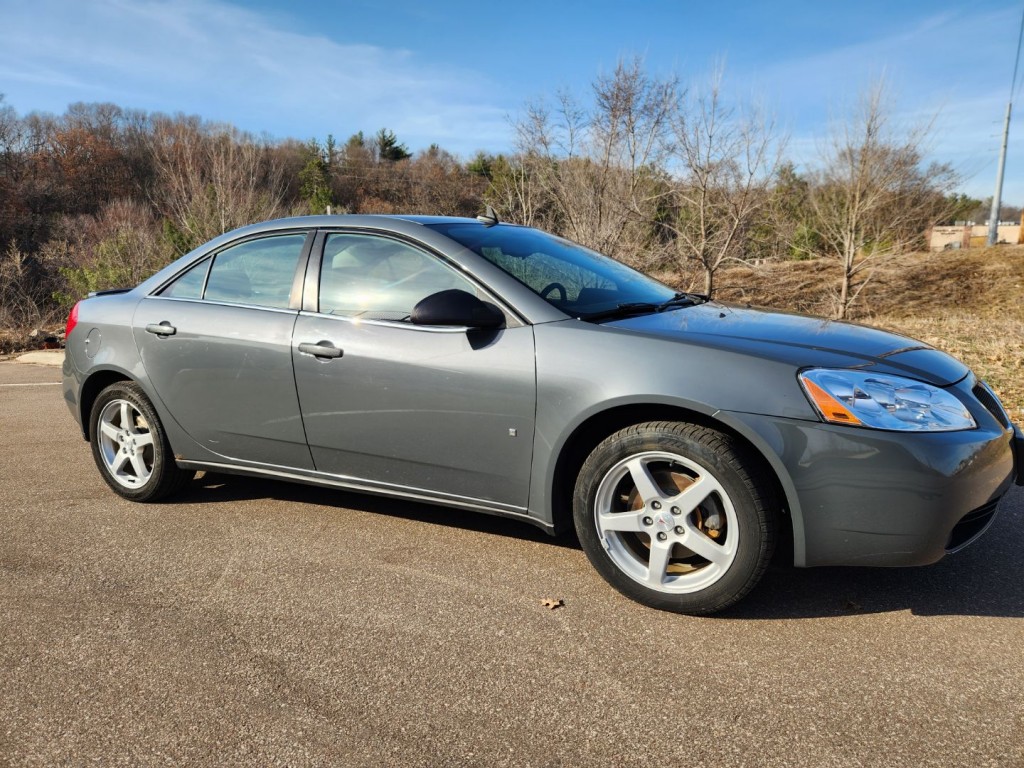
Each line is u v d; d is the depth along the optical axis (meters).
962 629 2.69
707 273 12.80
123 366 4.02
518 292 3.11
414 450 3.27
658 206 13.01
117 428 4.21
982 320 12.34
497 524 3.77
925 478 2.51
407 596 3.03
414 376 3.18
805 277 17.47
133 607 2.97
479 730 2.19
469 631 2.75
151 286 4.11
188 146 18.33
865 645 2.60
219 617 2.88
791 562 2.75
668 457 2.75
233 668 2.53
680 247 13.03
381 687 2.41
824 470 2.56
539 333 2.98
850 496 2.55
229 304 3.77
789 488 2.59
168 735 2.18
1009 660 2.48
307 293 3.55
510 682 2.43
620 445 2.82
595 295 3.36
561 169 13.10
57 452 5.34
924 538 2.55
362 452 3.41
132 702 2.35
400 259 3.38
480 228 3.66
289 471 3.70
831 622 2.76
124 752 2.12
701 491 2.71
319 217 3.70
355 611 2.91
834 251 16.64
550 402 2.92
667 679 2.43
